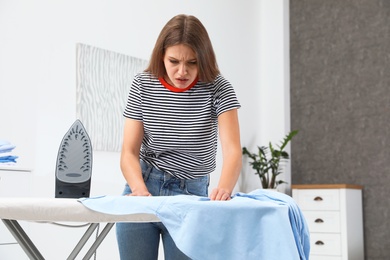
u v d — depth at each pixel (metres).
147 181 1.80
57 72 3.47
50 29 3.44
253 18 5.34
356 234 4.73
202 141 1.75
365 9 5.10
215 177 4.63
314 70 5.32
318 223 4.68
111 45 3.82
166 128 1.73
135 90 1.76
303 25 5.41
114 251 3.74
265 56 5.41
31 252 1.48
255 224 1.27
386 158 4.89
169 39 1.62
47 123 3.39
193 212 1.26
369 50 5.05
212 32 4.78
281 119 5.27
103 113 3.70
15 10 3.26
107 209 1.28
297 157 5.36
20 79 3.26
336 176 5.14
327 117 5.22
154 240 1.73
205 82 1.68
